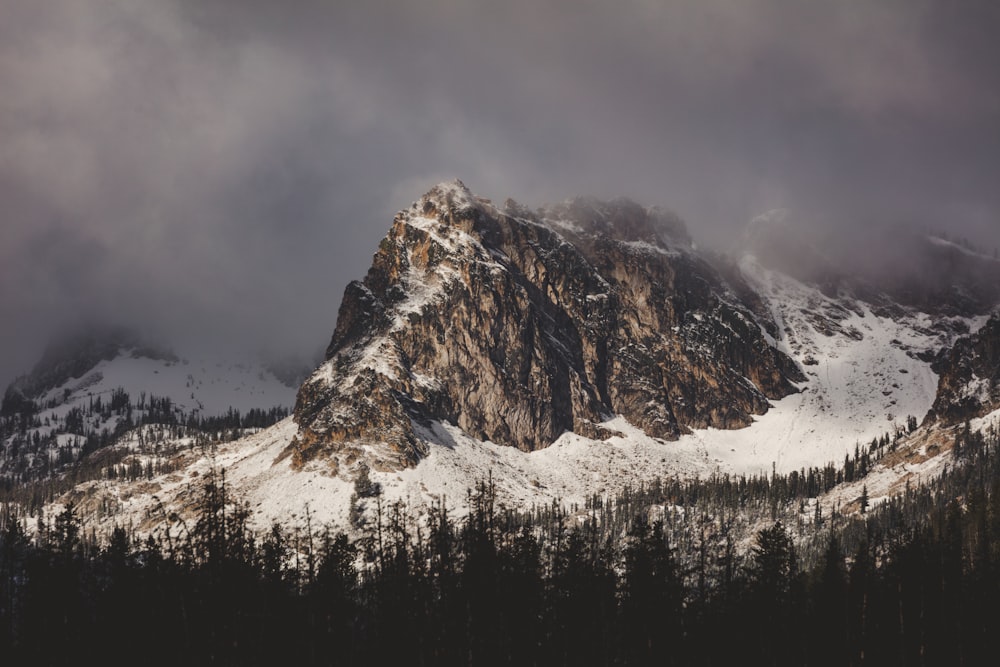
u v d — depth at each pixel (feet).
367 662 522.88
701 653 526.16
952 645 562.66
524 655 520.42
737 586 548.31
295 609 528.63
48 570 535.19
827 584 596.70
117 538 574.97
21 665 499.92
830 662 546.26
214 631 500.74
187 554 533.96
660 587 533.96
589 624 533.55
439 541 597.52
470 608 531.09
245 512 574.15
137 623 509.76
